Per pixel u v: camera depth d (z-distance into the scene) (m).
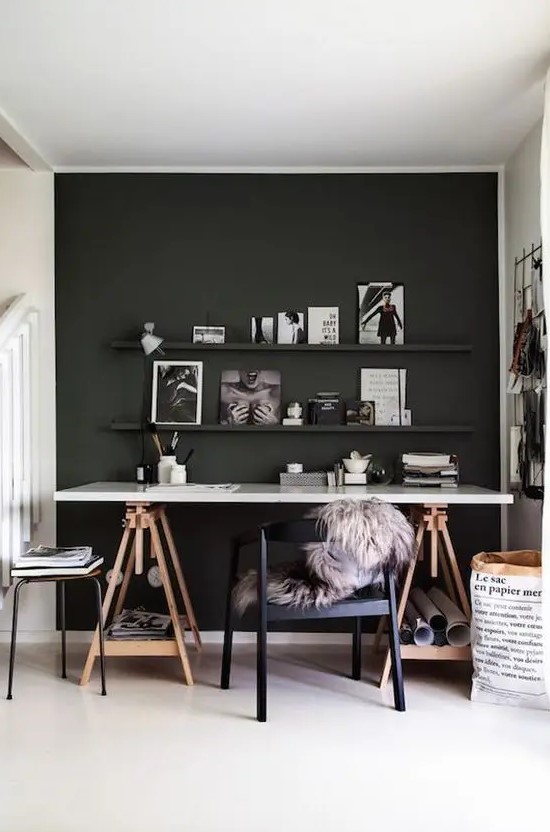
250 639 4.12
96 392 4.21
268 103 3.41
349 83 3.21
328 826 2.11
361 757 2.59
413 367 4.20
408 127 3.69
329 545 2.96
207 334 4.20
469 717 2.99
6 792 2.33
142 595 4.16
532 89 3.27
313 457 4.19
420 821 2.14
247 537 3.17
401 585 3.65
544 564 2.83
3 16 2.68
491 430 4.19
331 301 4.21
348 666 3.70
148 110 3.49
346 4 2.61
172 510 4.19
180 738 2.76
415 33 2.80
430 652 3.30
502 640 3.08
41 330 4.20
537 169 3.64
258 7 2.63
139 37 2.83
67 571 3.29
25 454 4.00
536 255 3.65
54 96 3.34
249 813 2.19
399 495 3.43
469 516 4.18
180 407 4.18
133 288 4.23
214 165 4.21
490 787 2.36
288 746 2.69
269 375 4.21
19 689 3.33
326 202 4.23
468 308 4.21
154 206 4.24
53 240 4.21
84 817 2.17
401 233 4.23
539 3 2.61
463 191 4.21
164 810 2.21
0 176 4.19
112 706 3.11
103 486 3.85
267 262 4.23
